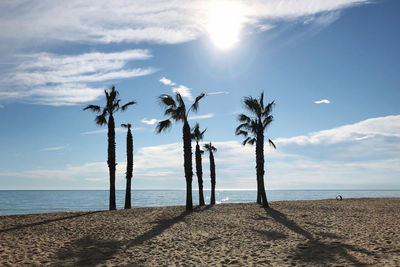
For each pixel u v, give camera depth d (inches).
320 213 725.9
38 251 350.3
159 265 301.0
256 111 948.0
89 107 862.5
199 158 1174.3
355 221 576.7
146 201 3417.8
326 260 299.0
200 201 1138.7
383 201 1098.1
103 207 2517.2
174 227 536.4
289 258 316.2
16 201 3966.5
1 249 353.7
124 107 901.8
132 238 437.4
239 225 557.3
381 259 285.7
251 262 304.5
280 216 679.7
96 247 377.1
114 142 885.8
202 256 336.5
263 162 941.8
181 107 838.5
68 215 706.2
